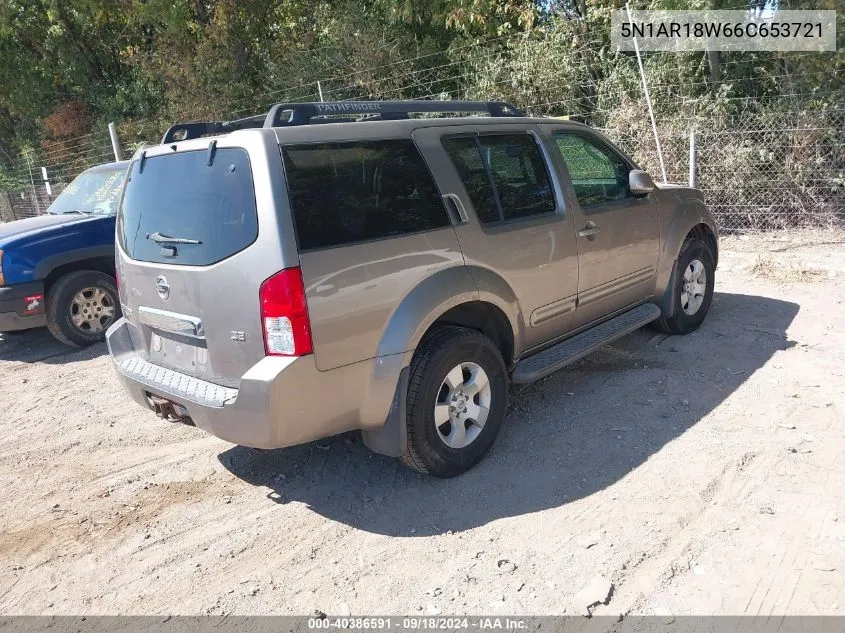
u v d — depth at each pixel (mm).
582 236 4535
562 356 4371
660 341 5699
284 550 3316
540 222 4250
